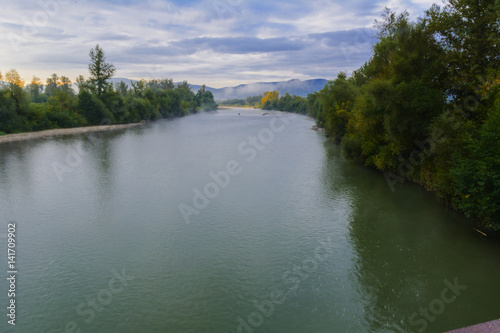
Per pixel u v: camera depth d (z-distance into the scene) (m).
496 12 23.52
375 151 35.31
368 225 22.31
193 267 17.41
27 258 18.39
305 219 23.73
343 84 55.59
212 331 12.70
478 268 16.58
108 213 25.16
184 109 157.25
